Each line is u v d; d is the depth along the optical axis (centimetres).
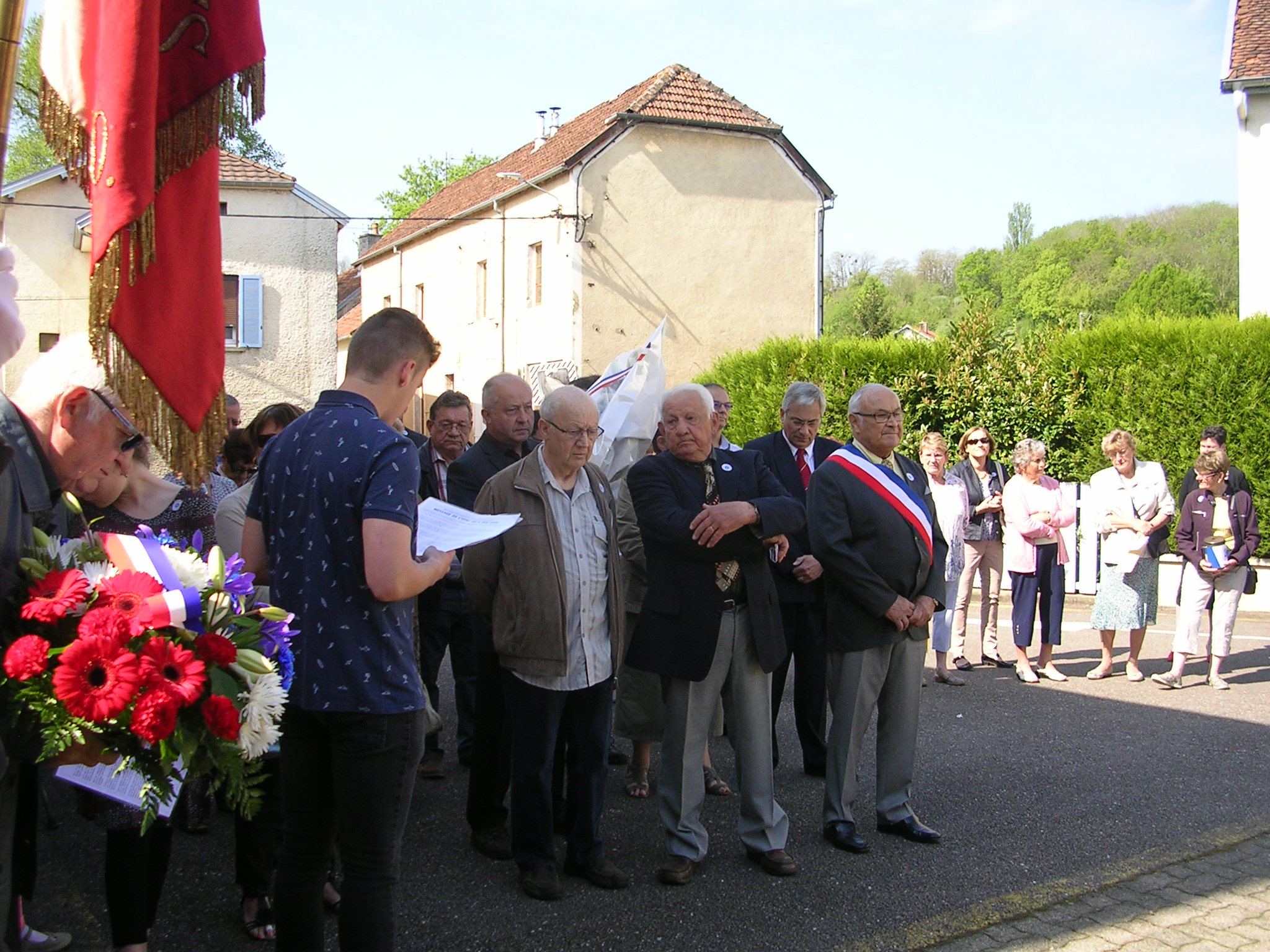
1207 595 771
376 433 282
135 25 262
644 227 2298
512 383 517
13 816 221
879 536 451
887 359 1410
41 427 260
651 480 425
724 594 421
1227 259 6125
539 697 402
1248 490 778
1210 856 449
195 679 221
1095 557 1230
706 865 439
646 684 507
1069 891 412
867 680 457
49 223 2031
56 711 212
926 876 428
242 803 236
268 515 291
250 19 293
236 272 2241
